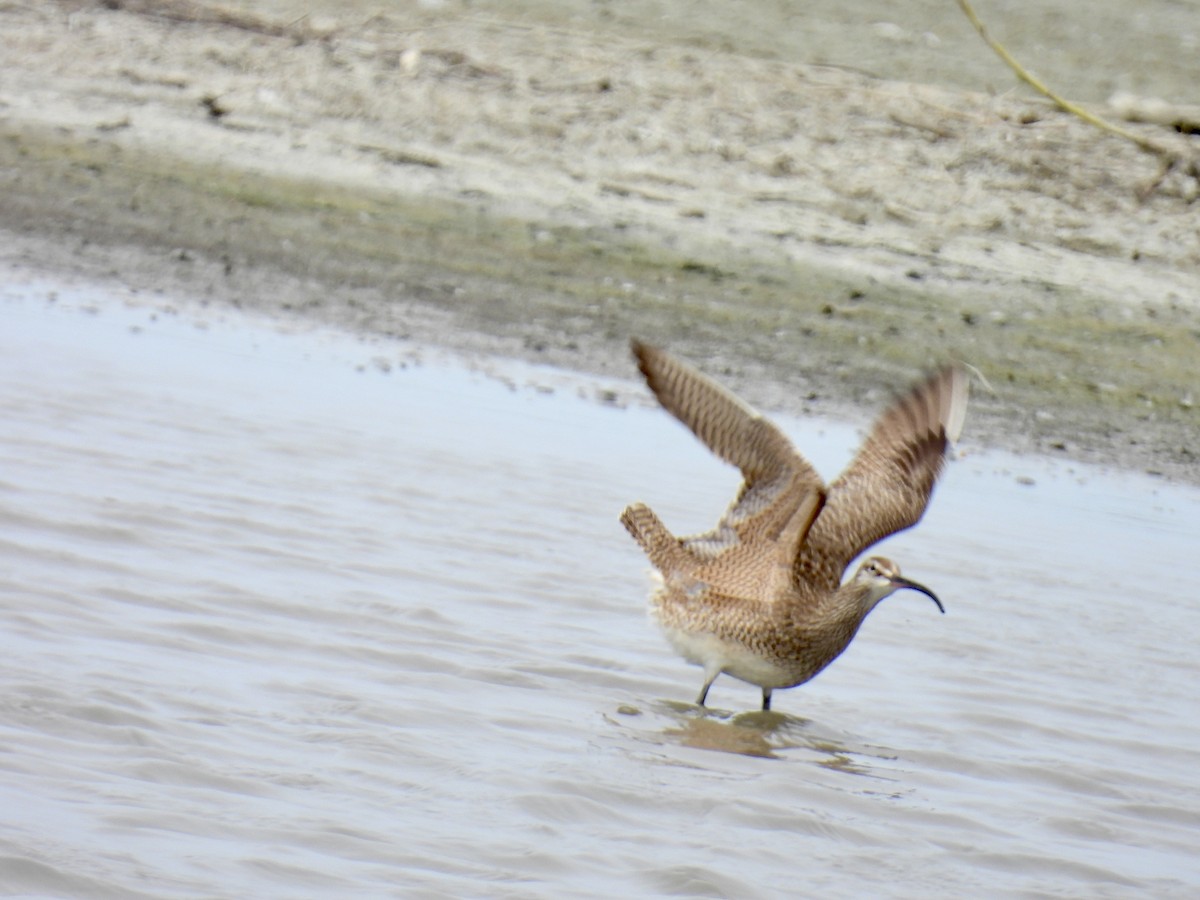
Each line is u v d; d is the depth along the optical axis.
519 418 15.12
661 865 7.07
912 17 28.48
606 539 11.98
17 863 6.23
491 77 24.12
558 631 10.18
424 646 9.60
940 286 20.55
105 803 6.92
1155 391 18.50
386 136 22.91
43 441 12.64
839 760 8.73
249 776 7.43
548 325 18.39
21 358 14.80
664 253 20.66
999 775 8.74
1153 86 26.42
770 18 27.73
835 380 17.64
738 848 7.38
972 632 11.08
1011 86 25.70
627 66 24.64
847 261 20.91
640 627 10.41
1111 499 15.02
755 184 22.50
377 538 11.41
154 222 19.86
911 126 23.64
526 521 12.17
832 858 7.41
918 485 9.53
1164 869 7.65
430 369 16.45
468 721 8.57
